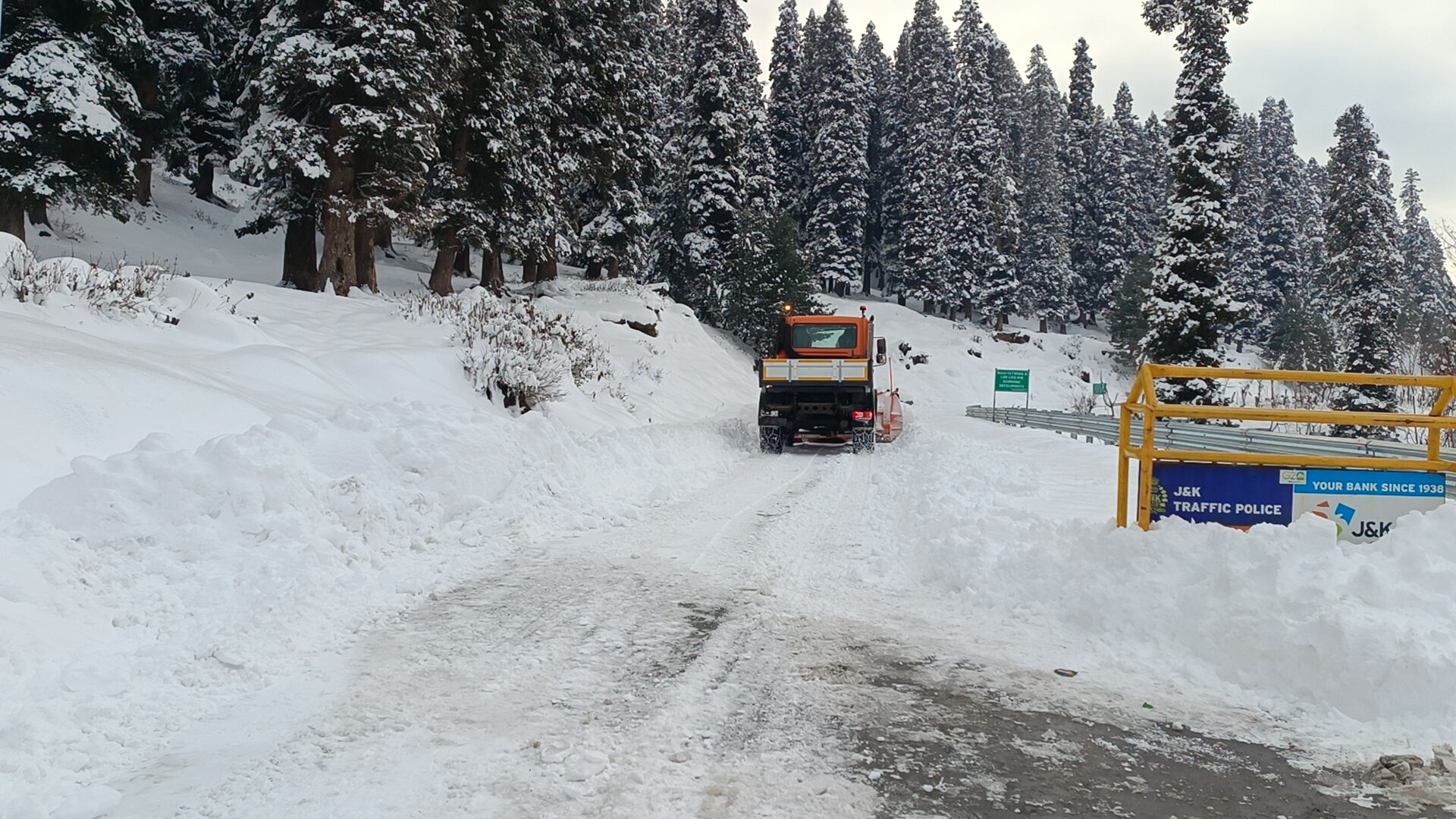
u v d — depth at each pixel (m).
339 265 21.20
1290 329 58.59
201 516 6.21
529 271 35.41
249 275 27.67
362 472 8.16
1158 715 4.27
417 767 3.53
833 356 19.39
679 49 51.16
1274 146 73.56
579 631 5.41
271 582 5.56
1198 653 4.90
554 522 8.63
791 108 69.06
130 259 25.84
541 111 28.72
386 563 6.73
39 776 3.35
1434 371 28.81
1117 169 73.50
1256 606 4.79
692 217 43.56
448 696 4.31
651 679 4.61
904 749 3.84
